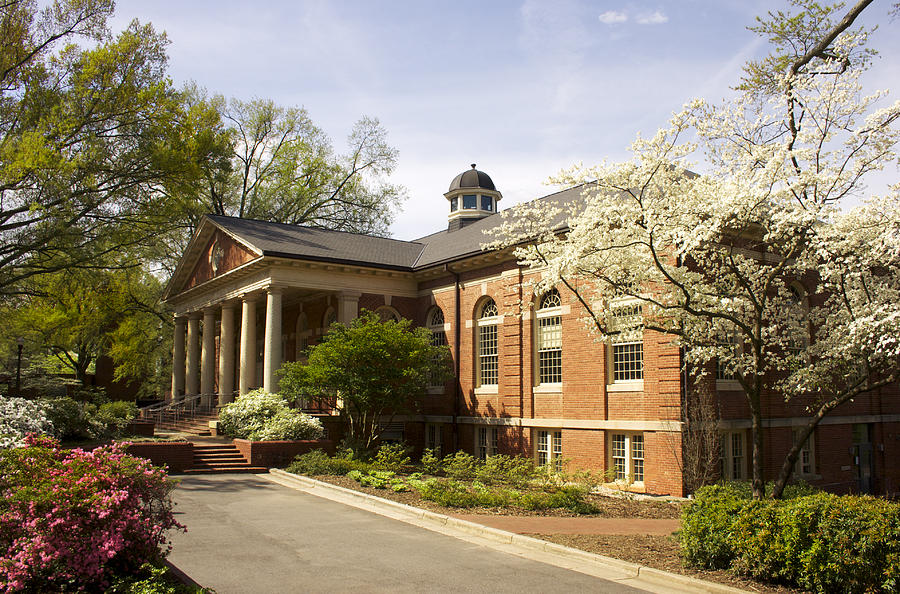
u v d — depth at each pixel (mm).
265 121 50344
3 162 27875
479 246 28750
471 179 40250
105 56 29219
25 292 34969
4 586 7508
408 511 15828
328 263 29359
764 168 12328
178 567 10633
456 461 22672
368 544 12578
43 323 41844
